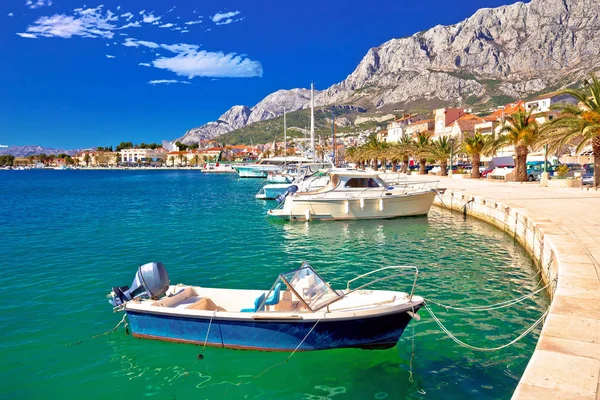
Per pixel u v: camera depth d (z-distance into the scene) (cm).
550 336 657
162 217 3228
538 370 552
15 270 1634
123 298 998
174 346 951
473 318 1099
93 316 1151
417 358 895
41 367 878
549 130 3234
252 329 898
